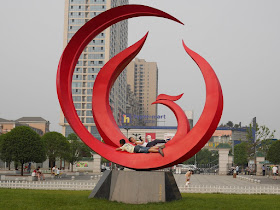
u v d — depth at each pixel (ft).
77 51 40.47
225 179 110.93
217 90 37.24
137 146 39.09
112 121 41.86
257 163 151.12
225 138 313.94
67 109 39.17
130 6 39.68
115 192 38.45
